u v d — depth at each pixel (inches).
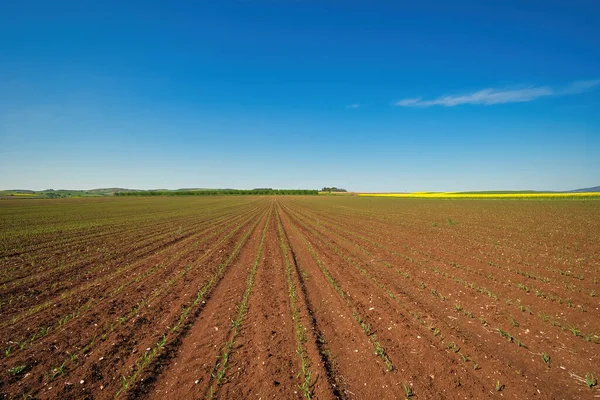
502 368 214.1
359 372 215.6
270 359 231.8
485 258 526.6
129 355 239.5
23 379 206.5
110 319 303.4
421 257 550.9
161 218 1393.9
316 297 366.0
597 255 530.9
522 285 378.9
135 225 1106.7
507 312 306.5
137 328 285.0
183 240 788.6
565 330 266.5
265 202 3216.0
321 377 207.5
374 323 291.0
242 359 233.9
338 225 1079.6
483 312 308.8
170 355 239.8
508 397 185.3
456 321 291.3
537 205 1781.5
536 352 233.5
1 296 373.4
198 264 532.4
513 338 255.1
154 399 189.9
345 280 428.5
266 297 365.7
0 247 675.4
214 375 212.7
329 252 621.0
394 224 1058.7
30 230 946.1
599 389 190.5
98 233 896.3
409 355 234.1
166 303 348.2
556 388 192.7
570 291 358.6
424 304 335.3
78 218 1358.3
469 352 235.6
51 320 301.6
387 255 575.5
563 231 800.3
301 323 293.1
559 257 521.0
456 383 199.2
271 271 484.1
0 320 303.1
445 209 1686.8
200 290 394.6
